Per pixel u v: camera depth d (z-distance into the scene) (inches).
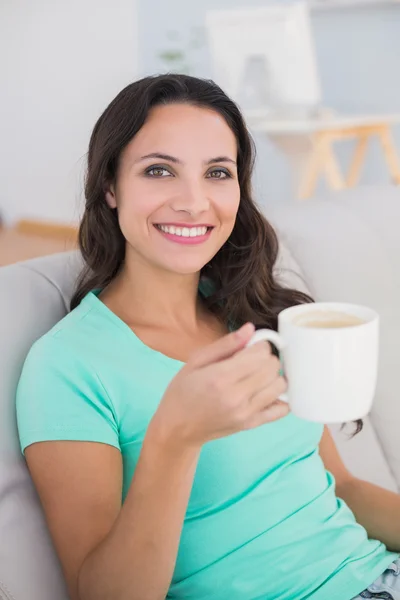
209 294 53.5
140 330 47.1
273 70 164.7
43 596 39.6
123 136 44.4
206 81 46.4
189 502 43.6
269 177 197.9
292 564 43.9
